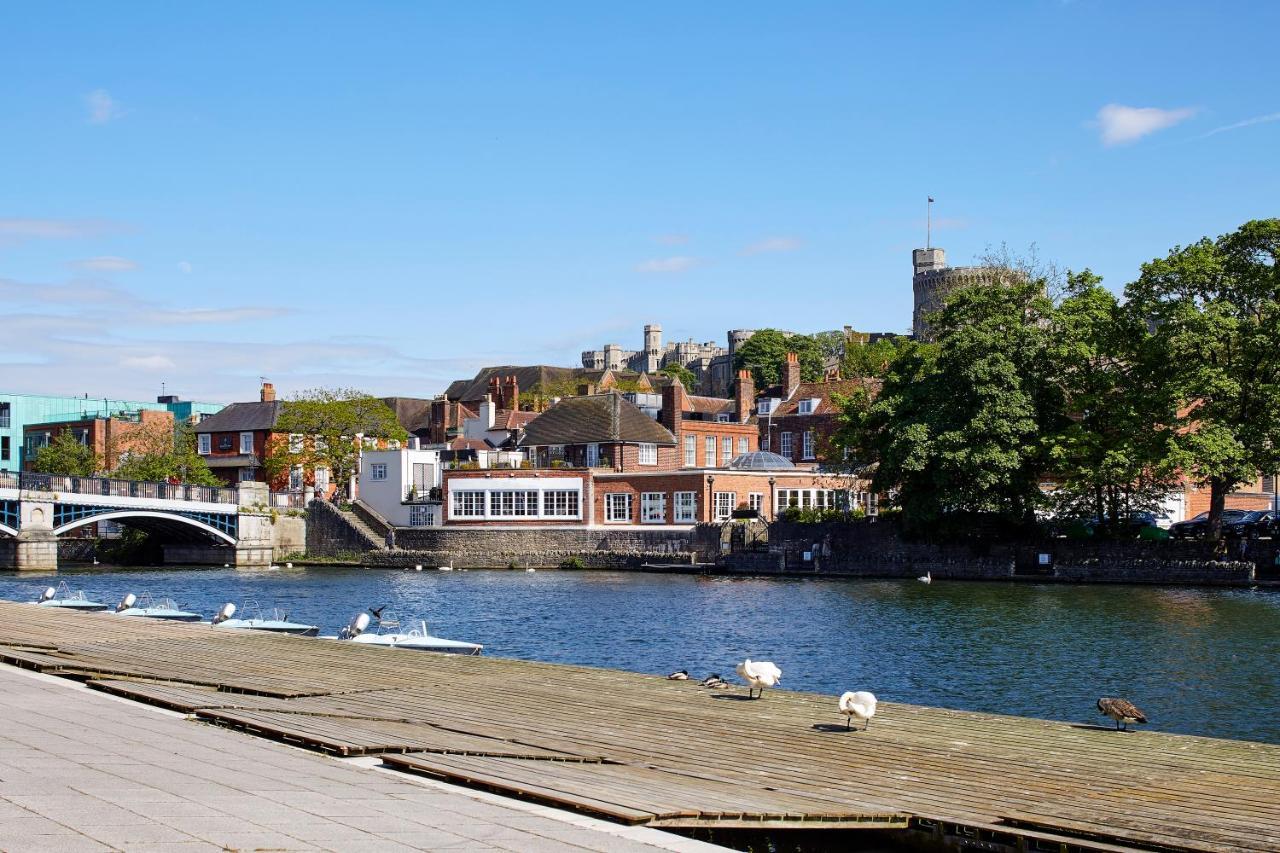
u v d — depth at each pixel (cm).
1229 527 6969
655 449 9619
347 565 9006
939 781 1792
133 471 10250
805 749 2009
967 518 7288
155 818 1149
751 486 8794
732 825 1438
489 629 4781
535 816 1322
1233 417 6312
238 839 1090
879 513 8575
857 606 5538
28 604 4584
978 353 6888
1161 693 3178
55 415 13300
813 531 7944
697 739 2070
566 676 2848
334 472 10362
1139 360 6544
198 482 10550
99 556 9706
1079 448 6606
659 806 1423
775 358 16300
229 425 11769
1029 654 3884
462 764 1627
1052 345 6856
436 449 11119
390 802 1326
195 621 4694
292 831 1140
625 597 6175
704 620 5022
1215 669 3544
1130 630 4466
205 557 9219
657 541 8531
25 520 7781
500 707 2359
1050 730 2214
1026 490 6981
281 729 1808
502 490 9006
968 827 1533
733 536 8238
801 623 4866
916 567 7431
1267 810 1627
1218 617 4850
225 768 1461
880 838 1592
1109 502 7081
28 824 1088
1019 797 1697
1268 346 6084
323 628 4834
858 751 2002
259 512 9150
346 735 1797
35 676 2383
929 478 7181
